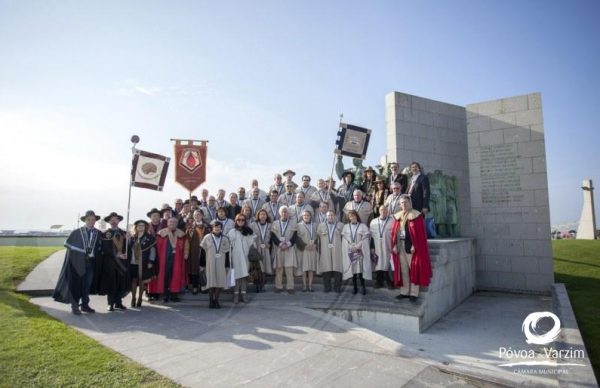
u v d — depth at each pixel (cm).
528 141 1177
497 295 1105
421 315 674
